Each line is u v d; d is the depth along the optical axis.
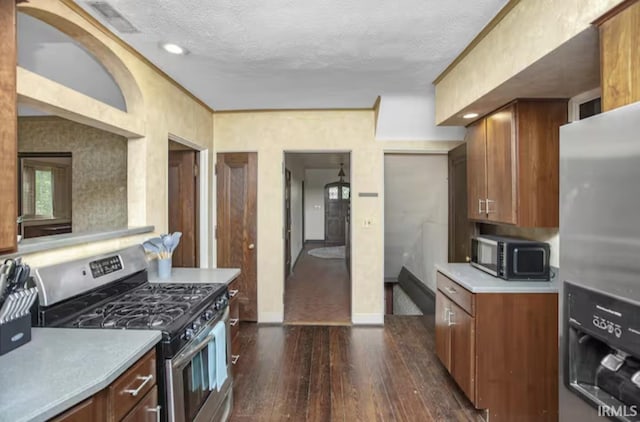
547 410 2.06
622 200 0.95
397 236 5.50
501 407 2.06
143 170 2.31
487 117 2.46
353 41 2.05
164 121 2.58
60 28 1.73
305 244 10.19
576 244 1.12
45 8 1.53
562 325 1.20
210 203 3.64
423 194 4.61
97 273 1.69
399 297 6.06
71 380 0.96
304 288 5.23
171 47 2.12
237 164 3.73
